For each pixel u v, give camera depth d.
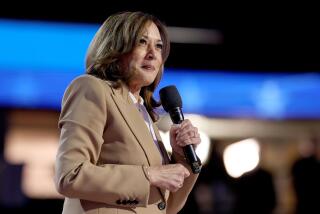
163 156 4.37
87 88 4.00
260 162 17.14
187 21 16.12
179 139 4.32
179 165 4.03
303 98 17.97
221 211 14.02
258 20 16.61
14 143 16.91
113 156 3.98
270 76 17.78
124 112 4.06
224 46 17.22
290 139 19.97
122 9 15.20
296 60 17.81
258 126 18.38
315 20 16.64
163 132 15.11
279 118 17.88
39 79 15.05
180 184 3.95
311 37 17.34
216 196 14.11
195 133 4.34
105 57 4.19
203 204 14.09
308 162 13.05
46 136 17.22
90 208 3.89
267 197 14.01
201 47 17.09
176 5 15.52
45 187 16.84
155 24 4.46
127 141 3.99
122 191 3.79
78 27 15.12
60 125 3.99
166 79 17.00
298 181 13.10
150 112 4.70
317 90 17.95
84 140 3.85
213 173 14.41
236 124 18.22
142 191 3.82
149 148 4.08
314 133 18.97
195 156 4.28
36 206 12.92
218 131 17.95
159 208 4.12
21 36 14.84
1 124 16.31
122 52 4.19
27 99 15.07
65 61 15.10
